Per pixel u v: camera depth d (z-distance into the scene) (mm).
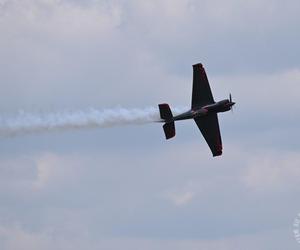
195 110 183000
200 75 185500
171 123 178625
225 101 184000
